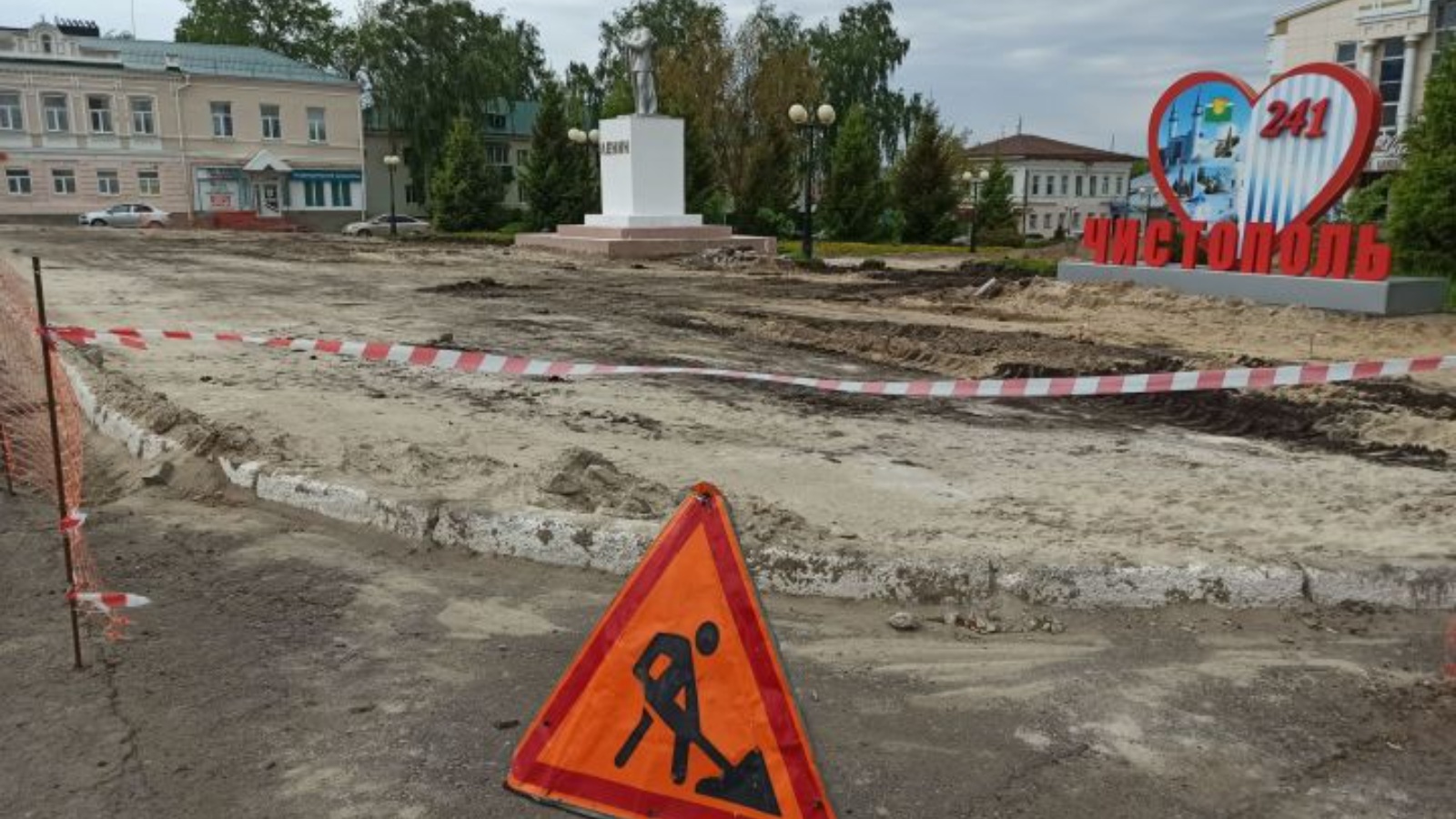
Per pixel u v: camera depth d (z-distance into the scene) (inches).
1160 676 158.4
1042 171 3282.5
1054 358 465.7
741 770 101.4
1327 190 633.6
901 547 196.4
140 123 1946.4
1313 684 155.9
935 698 150.5
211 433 257.3
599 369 222.5
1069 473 269.6
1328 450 308.7
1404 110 1391.5
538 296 703.7
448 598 183.9
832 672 158.1
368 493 217.9
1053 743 138.6
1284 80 647.8
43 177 1862.7
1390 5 1384.1
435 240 1471.5
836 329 549.3
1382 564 187.5
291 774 128.0
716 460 272.4
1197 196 708.0
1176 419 353.4
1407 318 601.9
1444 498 245.3
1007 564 186.5
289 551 204.4
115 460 268.8
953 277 951.6
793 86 1800.0
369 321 540.7
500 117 2701.8
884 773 130.3
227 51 2146.9
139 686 149.6
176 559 199.8
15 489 244.1
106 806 120.5
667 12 2534.5
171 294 657.0
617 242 1111.6
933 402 369.1
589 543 197.9
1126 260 753.0
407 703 146.0
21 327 314.7
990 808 123.3
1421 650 167.9
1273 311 623.2
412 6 2303.2
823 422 328.2
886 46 2746.1
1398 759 135.7
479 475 244.5
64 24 2053.4
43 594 182.4
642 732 103.7
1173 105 711.1
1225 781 130.1
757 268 1008.9
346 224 2213.3
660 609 103.2
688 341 499.5
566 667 157.8
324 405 319.6
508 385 368.8
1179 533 212.8
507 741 136.6
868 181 1780.3
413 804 122.3
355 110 2188.7
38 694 146.5
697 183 1701.5
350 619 174.2
